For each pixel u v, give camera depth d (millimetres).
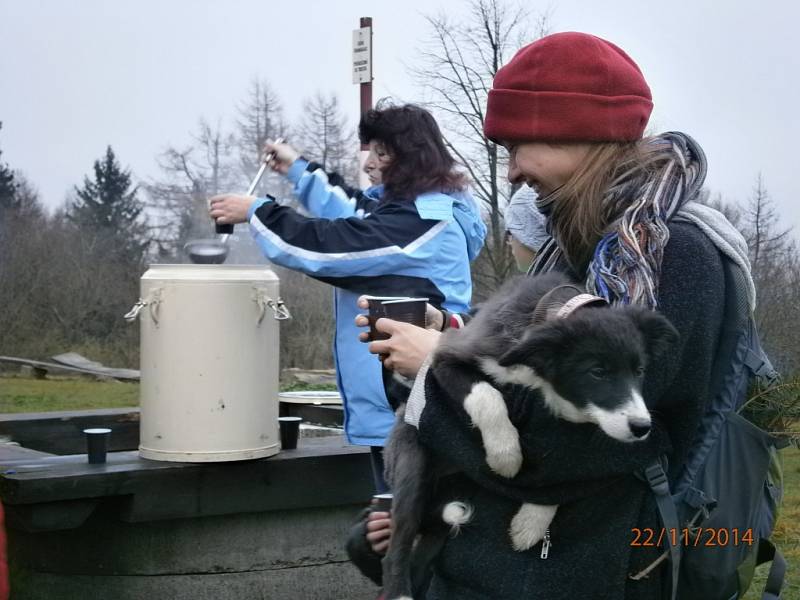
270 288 3832
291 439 4180
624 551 2051
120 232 26656
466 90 14297
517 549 2082
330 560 4176
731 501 2096
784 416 2209
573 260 2283
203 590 3961
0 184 32406
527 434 2031
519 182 2354
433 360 2213
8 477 3541
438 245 3811
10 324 24406
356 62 10859
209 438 3742
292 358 19344
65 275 25016
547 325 2064
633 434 1929
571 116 2133
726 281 2107
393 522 2482
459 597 2162
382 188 4082
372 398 3814
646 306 2021
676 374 2037
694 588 2121
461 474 2352
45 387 16125
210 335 3695
